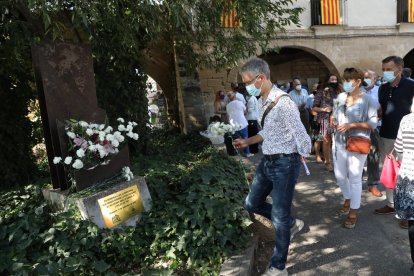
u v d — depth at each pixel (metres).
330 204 4.57
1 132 5.39
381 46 12.73
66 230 3.10
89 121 3.77
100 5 4.12
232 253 3.09
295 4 11.84
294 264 3.19
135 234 3.33
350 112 3.76
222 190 3.88
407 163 2.64
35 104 6.31
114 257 3.12
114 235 3.21
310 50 12.33
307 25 12.05
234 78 11.48
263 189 2.96
